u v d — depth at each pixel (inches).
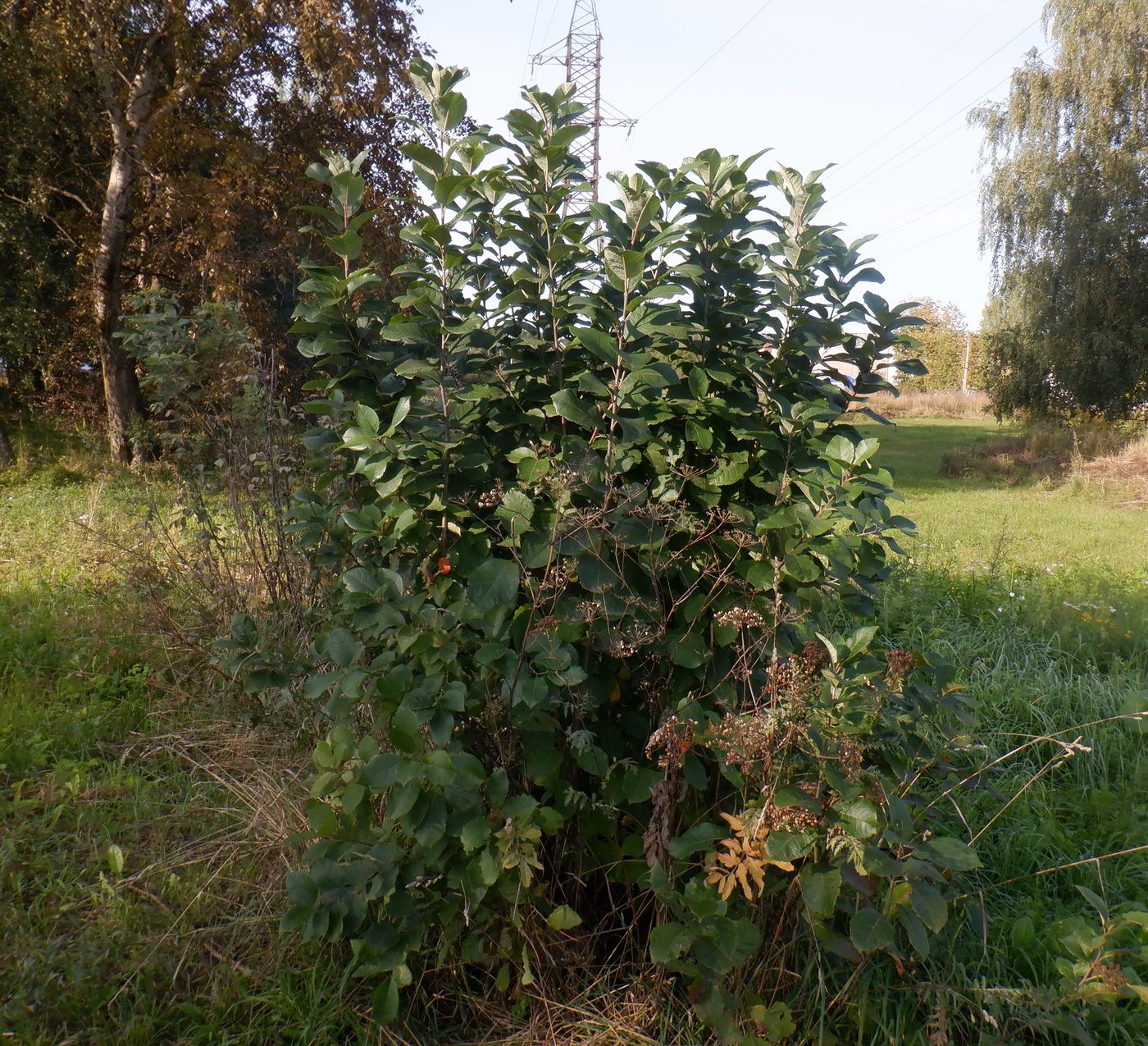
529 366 105.7
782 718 84.6
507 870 90.2
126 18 570.3
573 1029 96.5
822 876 82.1
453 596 101.3
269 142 634.8
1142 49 979.3
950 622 236.4
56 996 96.7
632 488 95.0
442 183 94.8
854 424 107.5
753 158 102.0
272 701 145.3
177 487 216.1
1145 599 272.2
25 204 594.2
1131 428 923.4
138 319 204.8
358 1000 99.2
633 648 92.5
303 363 588.1
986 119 1111.0
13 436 632.4
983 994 90.8
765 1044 86.2
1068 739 165.2
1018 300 1089.4
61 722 162.6
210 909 112.7
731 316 104.0
